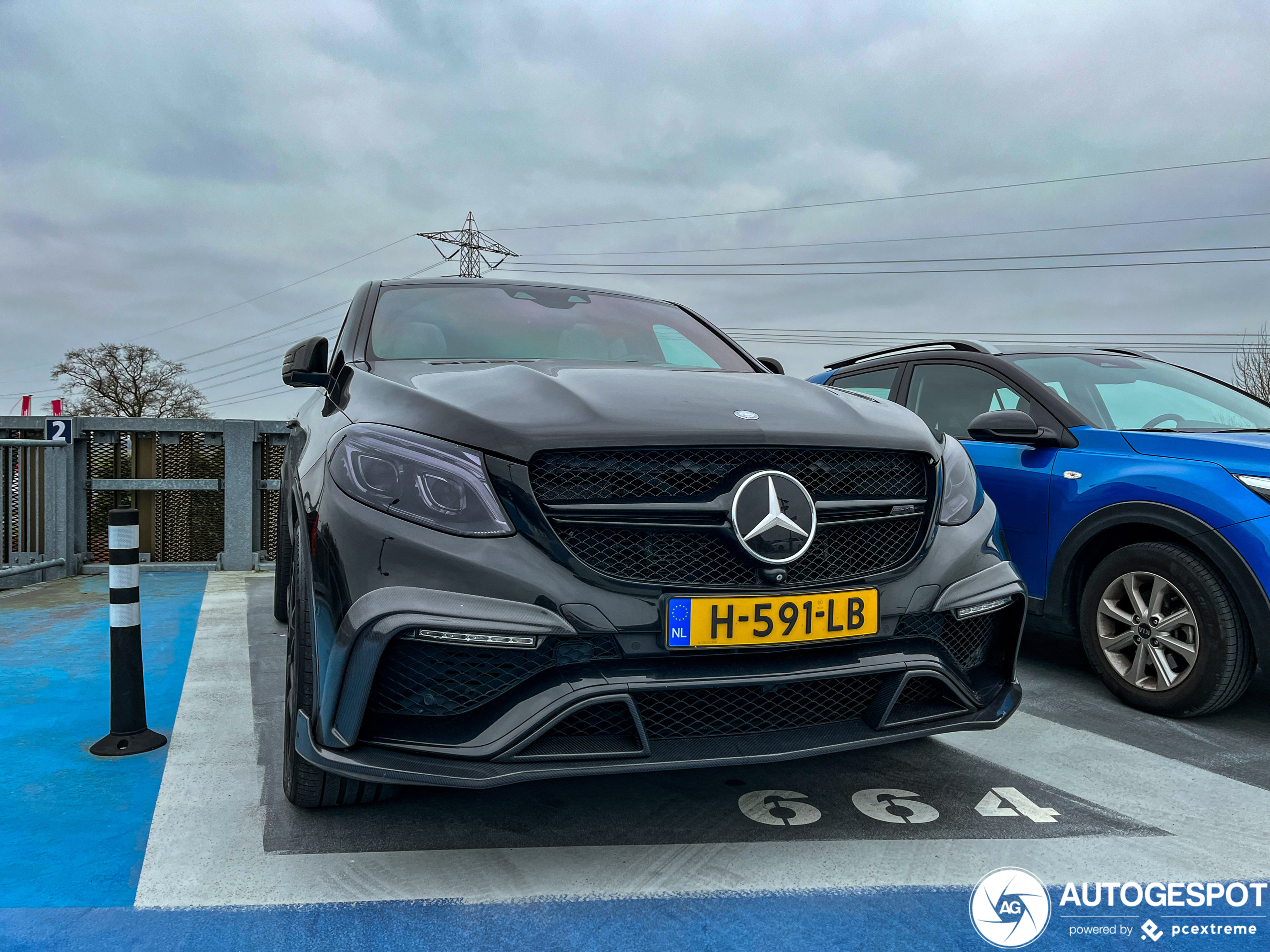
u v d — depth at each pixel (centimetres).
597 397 202
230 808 220
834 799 227
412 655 177
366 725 179
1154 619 300
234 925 166
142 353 6047
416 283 328
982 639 222
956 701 208
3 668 369
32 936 162
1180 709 292
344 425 210
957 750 265
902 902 175
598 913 171
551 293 343
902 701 206
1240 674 280
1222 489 284
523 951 158
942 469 219
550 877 184
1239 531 274
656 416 192
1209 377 399
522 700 175
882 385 454
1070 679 349
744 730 189
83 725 290
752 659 186
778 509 186
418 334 290
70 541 641
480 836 203
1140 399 365
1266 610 268
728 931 165
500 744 172
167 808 221
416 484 184
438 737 176
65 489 634
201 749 265
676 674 179
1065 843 203
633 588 179
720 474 188
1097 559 332
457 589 175
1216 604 281
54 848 198
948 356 422
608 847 198
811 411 211
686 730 185
